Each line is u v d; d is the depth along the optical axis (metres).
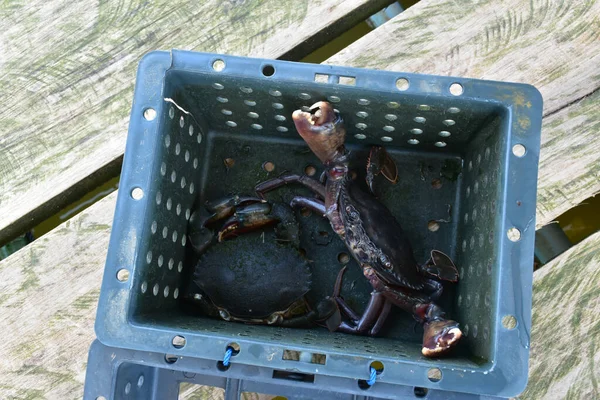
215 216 0.67
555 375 0.70
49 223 0.80
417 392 0.52
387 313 0.65
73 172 0.75
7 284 0.73
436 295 0.66
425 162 0.69
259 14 0.76
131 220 0.54
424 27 0.75
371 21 0.81
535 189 0.52
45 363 0.72
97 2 0.77
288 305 0.66
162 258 0.60
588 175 0.72
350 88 0.56
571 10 0.74
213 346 0.51
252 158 0.70
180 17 0.76
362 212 0.64
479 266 0.59
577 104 0.73
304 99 0.59
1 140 0.75
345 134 0.62
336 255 0.69
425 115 0.59
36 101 0.76
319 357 0.51
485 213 0.58
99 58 0.76
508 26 0.74
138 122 0.55
